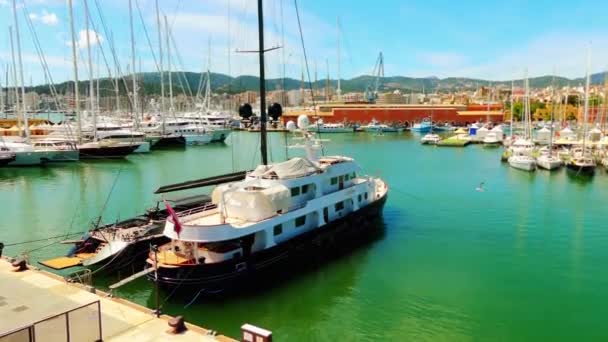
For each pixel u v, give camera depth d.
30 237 36.94
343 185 35.88
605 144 82.06
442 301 25.89
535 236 38.41
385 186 45.41
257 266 26.61
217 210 30.03
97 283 27.12
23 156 72.69
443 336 22.25
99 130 97.81
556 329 22.97
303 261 30.36
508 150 91.94
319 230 31.47
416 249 34.62
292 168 30.72
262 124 34.47
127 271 28.48
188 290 24.83
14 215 43.91
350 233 35.66
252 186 28.83
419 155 98.44
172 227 25.56
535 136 120.94
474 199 53.00
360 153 102.06
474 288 27.64
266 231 27.23
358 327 23.00
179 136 107.25
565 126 120.25
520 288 27.78
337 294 26.50
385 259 32.34
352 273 29.61
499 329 22.92
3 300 19.50
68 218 42.88
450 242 36.53
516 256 33.41
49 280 21.80
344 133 161.50
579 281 28.89
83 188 56.97
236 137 136.38
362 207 37.38
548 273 30.20
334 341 21.73
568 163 74.38
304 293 26.52
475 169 77.31
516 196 54.72
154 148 103.56
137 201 49.94
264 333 15.29
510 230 40.12
